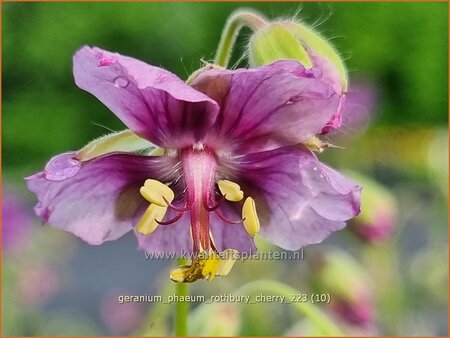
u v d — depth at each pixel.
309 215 0.06
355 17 0.39
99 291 0.21
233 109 0.05
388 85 0.40
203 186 0.05
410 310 0.15
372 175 0.20
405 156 0.20
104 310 0.18
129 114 0.05
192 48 0.37
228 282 0.12
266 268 0.12
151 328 0.08
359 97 0.16
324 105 0.05
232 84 0.05
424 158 0.19
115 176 0.06
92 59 0.05
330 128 0.05
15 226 0.16
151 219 0.06
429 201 0.16
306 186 0.05
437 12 0.39
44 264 0.17
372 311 0.11
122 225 0.06
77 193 0.06
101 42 0.38
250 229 0.05
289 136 0.05
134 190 0.06
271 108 0.05
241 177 0.06
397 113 0.40
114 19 0.38
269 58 0.05
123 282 0.22
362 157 0.16
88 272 0.23
